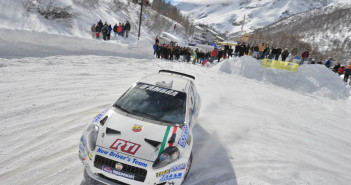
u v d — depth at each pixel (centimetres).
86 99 559
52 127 404
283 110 804
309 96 1154
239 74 1380
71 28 1511
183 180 309
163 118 315
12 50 834
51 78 673
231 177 350
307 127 662
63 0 1841
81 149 273
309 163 442
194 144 434
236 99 838
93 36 1563
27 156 318
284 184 354
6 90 524
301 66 1391
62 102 515
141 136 272
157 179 251
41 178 282
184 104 355
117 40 1736
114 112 313
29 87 569
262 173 374
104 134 270
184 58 2125
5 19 1102
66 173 297
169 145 272
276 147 485
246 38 3319
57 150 342
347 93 1195
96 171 254
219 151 424
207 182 329
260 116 682
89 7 2186
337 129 698
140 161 246
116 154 248
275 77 1345
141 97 349
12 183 267
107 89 666
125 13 3531
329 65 1666
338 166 455
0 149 322
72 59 968
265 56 1672
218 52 1767
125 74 901
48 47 967
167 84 386
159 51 1752
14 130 374
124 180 247
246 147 457
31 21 1240
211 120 580
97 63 1001
